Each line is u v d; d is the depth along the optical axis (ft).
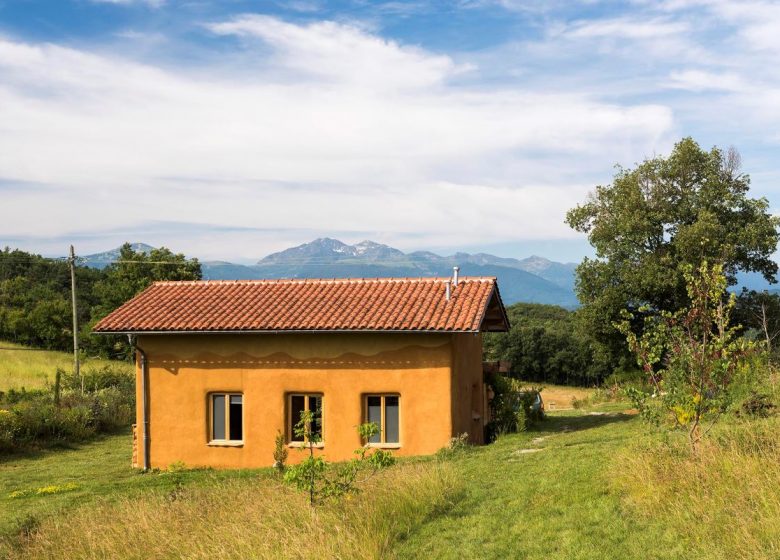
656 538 28.66
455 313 61.57
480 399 74.43
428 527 34.71
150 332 64.95
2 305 205.87
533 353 282.56
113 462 74.02
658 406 37.19
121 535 37.73
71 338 192.34
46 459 77.97
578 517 32.73
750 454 33.12
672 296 124.98
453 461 53.06
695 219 127.85
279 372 64.49
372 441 62.75
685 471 33.01
